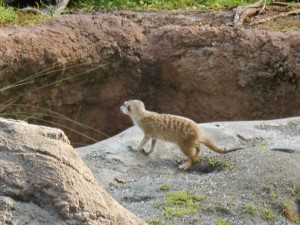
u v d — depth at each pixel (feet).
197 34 46.73
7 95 41.93
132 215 20.70
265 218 30.32
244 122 40.09
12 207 18.84
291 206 31.42
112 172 34.14
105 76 45.70
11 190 18.98
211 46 46.55
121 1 58.34
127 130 39.32
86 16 46.91
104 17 47.09
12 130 19.98
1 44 41.65
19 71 42.11
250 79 46.52
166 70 46.91
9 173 19.11
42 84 43.19
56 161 19.62
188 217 29.45
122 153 36.14
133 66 46.34
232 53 46.39
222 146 37.17
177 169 35.45
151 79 47.03
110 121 46.73
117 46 45.83
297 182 32.63
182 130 35.29
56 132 20.56
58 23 45.42
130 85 46.60
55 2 55.88
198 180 32.89
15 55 41.81
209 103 46.93
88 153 35.86
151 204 30.53
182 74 46.68
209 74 46.37
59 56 43.29
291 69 46.50
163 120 35.81
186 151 35.35
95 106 45.98
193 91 47.03
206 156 35.96
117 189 32.45
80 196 19.40
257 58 46.50
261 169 33.35
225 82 46.60
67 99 44.62
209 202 30.66
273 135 38.70
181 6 58.34
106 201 20.16
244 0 59.41
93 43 45.21
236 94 46.80
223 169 34.06
